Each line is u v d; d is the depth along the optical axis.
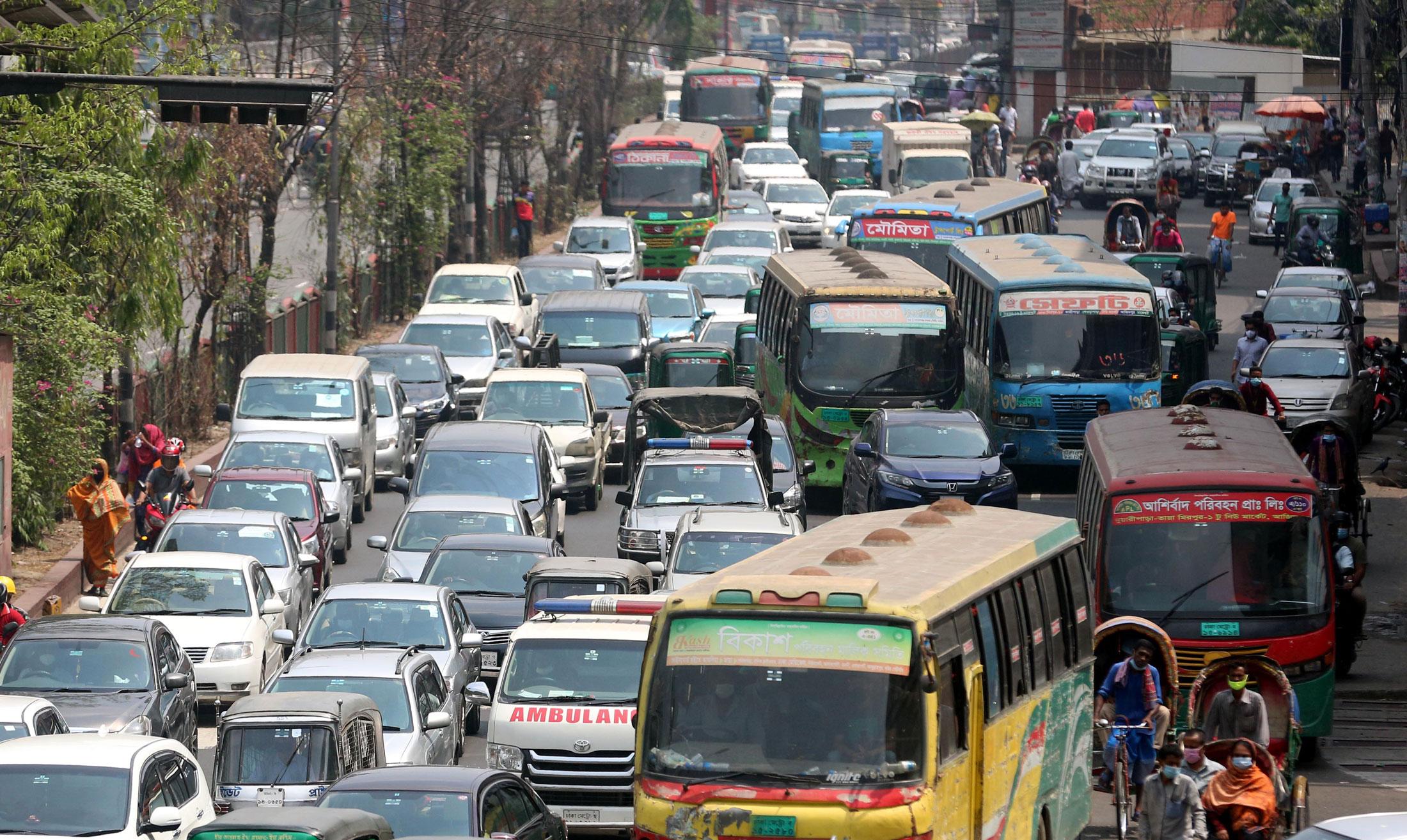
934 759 44.16
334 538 110.75
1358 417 135.75
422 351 144.75
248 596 83.69
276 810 44.84
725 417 121.25
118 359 113.88
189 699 73.69
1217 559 72.94
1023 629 53.66
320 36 182.38
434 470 110.75
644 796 44.50
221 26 145.25
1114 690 61.56
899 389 125.62
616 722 67.00
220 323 149.88
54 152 98.12
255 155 144.25
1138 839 56.41
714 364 142.00
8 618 78.94
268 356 127.12
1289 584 72.69
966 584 49.19
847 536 57.00
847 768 43.81
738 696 44.94
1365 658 91.12
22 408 103.19
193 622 81.81
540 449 114.00
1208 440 77.56
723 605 45.78
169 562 84.75
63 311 102.25
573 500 127.88
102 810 53.12
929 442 113.44
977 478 109.69
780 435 124.06
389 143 197.38
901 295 126.44
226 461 111.62
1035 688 54.50
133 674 70.19
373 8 185.75
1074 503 124.44
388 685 70.62
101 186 98.44
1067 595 58.84
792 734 44.34
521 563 91.06
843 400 125.50
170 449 105.81
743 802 43.59
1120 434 82.94
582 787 66.56
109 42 97.25
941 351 125.94
